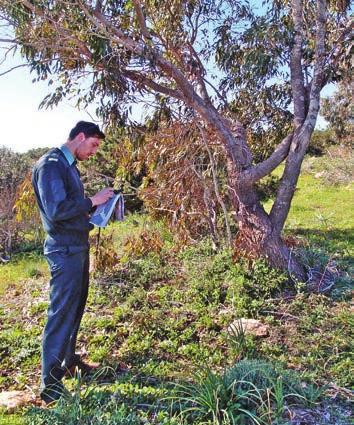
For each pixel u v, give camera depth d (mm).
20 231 8836
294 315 4137
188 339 3852
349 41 5066
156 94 5375
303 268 5043
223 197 5770
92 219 3254
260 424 2496
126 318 4270
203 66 5887
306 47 5832
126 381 3215
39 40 4547
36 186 3035
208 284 4699
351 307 4293
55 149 3092
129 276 5277
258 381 2818
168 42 5363
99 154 6496
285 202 5066
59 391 2980
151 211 5938
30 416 2748
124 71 4879
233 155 5098
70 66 5145
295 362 3414
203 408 2645
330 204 11328
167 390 3010
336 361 3410
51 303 3037
